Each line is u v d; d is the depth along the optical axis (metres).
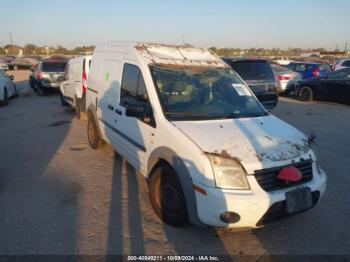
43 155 6.33
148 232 3.66
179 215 3.61
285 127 3.97
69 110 11.49
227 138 3.46
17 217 3.94
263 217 3.18
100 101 5.82
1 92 12.45
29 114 10.84
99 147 6.57
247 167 3.17
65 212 4.07
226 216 3.13
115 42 5.62
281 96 15.50
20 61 44.50
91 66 6.56
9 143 7.19
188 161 3.33
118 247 3.38
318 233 3.69
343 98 12.41
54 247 3.36
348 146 6.98
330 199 4.50
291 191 3.27
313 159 3.59
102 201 4.39
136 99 4.44
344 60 17.98
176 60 4.63
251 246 3.44
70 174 5.33
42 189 4.75
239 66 9.21
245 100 4.49
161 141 3.77
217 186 3.14
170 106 3.97
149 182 4.06
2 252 3.25
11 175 5.28
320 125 9.02
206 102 4.22
